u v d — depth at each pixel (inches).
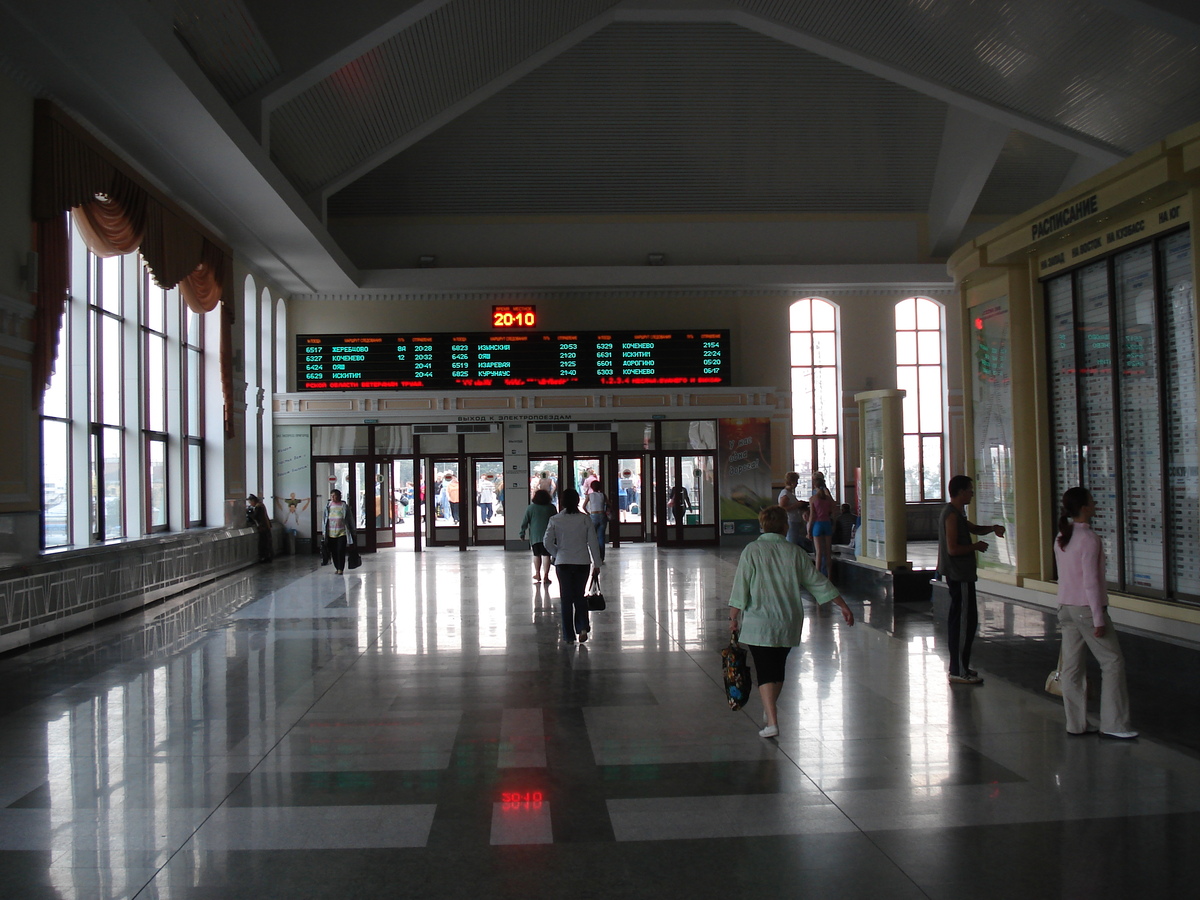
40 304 375.9
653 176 839.1
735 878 137.1
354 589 526.6
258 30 453.1
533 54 649.6
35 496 376.8
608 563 661.3
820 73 757.3
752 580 213.2
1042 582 327.3
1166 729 215.5
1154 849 145.6
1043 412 335.3
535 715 238.4
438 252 856.9
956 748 203.0
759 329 870.4
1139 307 283.3
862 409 502.9
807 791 175.9
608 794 175.8
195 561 554.3
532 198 848.9
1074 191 293.0
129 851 150.0
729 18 650.2
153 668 305.1
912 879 135.9
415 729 225.3
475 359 813.9
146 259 477.1
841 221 880.9
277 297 811.4
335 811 167.8
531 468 816.9
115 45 339.9
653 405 812.6
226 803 172.9
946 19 566.3
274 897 132.1
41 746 212.8
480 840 153.3
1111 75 558.6
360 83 555.8
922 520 883.4
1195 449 258.1
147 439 531.8
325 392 799.7
